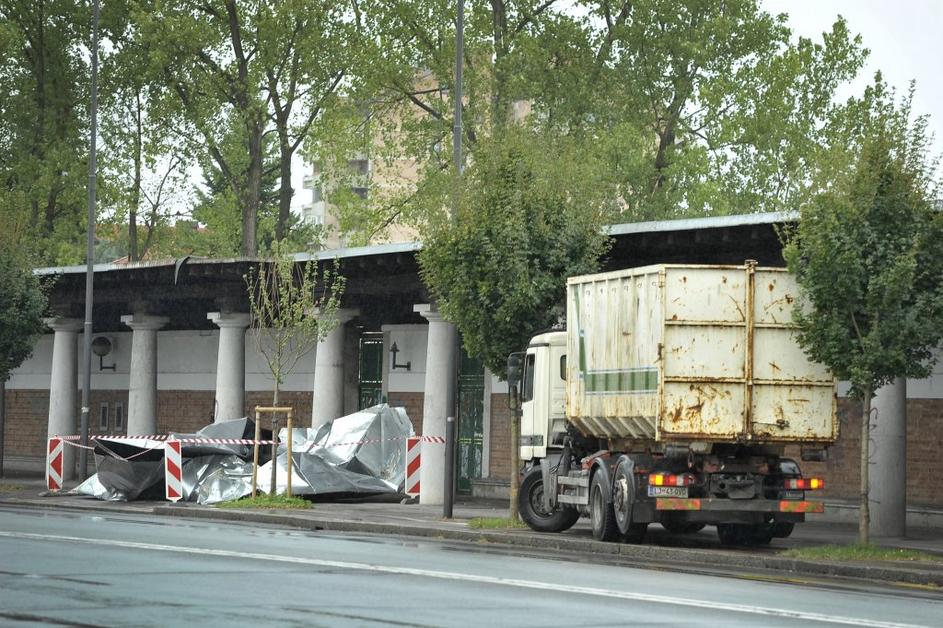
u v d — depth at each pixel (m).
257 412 38.56
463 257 31.38
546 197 31.61
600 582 19.58
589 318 28.80
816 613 16.58
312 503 39.53
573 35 60.88
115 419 56.66
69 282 50.34
